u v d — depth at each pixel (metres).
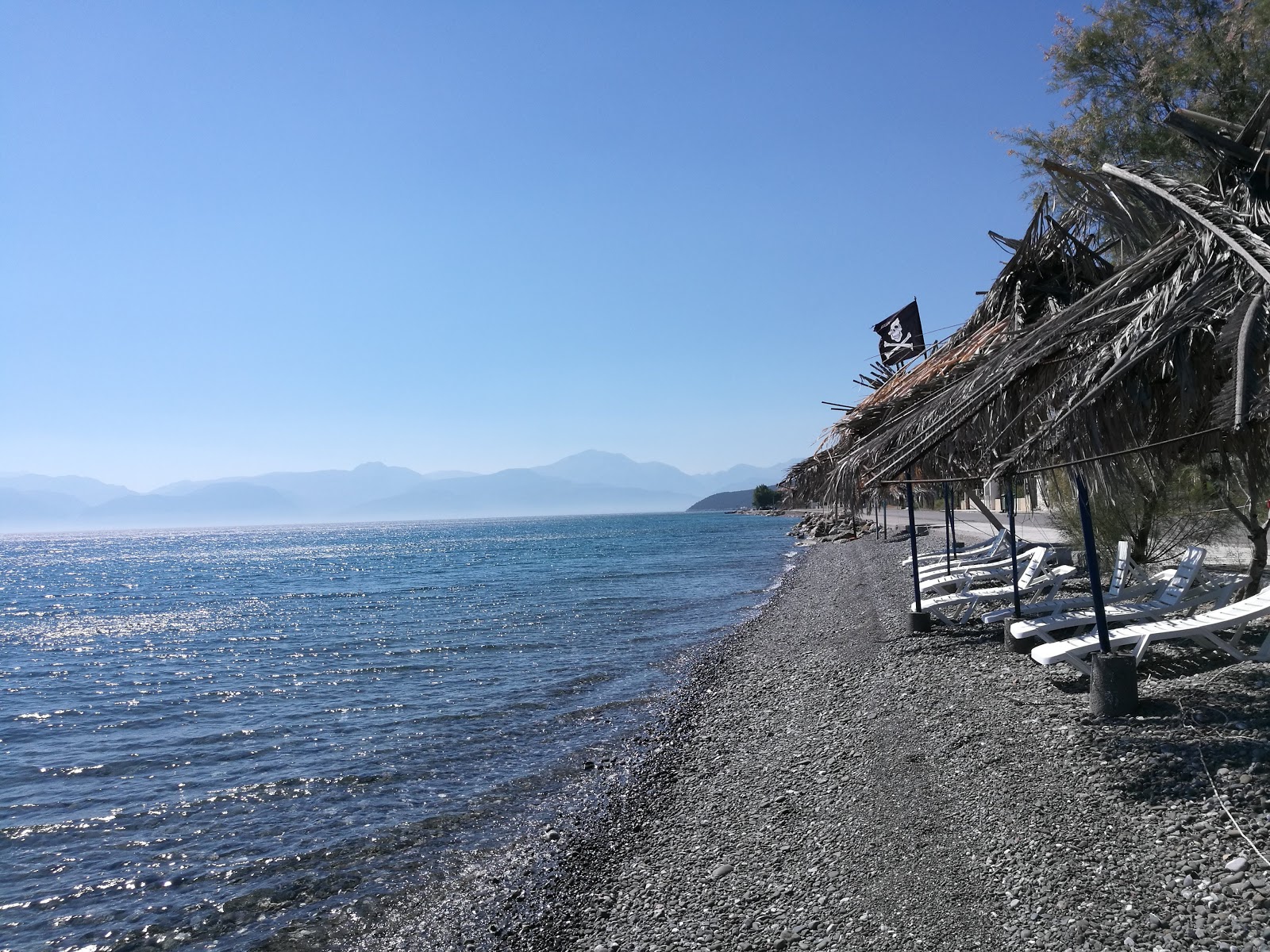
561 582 37.19
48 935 6.43
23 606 39.94
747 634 17.64
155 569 74.81
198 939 6.23
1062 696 7.45
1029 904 4.30
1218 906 3.83
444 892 6.55
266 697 15.44
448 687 15.02
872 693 9.46
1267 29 9.92
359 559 75.50
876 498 8.05
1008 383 5.91
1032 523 29.55
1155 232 6.80
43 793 10.12
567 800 8.28
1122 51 11.61
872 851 5.44
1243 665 7.29
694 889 5.66
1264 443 5.38
